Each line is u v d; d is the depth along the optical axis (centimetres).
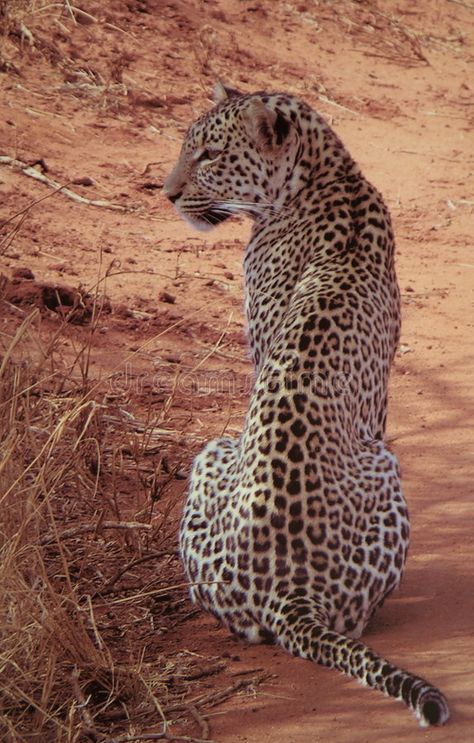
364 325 902
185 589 920
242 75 2352
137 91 2108
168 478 1050
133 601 898
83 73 2094
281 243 1012
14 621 761
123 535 956
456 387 1333
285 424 825
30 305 1346
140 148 1936
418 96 2541
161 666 809
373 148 2217
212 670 797
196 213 1076
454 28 3006
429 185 2070
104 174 1817
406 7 3050
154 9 2431
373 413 928
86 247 1573
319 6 2838
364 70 2605
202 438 1182
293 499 802
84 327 1353
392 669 710
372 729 717
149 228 1692
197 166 1059
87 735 727
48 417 1014
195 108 2133
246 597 806
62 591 843
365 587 809
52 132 1888
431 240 1841
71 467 1024
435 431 1224
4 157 1747
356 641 742
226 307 1482
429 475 1120
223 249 1672
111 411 1195
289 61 2514
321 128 1025
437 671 776
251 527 805
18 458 903
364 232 972
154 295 1477
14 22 2111
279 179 1020
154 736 717
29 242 1538
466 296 1616
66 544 965
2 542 817
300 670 788
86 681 774
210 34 2444
